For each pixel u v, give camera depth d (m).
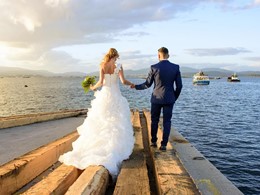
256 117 30.36
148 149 6.64
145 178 3.96
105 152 4.69
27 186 4.09
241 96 66.94
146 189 3.54
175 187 3.41
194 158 5.86
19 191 3.89
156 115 5.80
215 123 25.84
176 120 27.53
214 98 59.28
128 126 5.29
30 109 37.44
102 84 5.54
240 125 24.84
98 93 5.48
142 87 5.78
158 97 5.55
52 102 46.91
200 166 5.32
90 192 3.14
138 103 44.62
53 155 5.19
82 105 41.84
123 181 3.83
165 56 5.68
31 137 7.35
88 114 5.30
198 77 137.62
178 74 5.58
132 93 73.12
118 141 4.91
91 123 5.08
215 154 15.23
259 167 13.02
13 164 4.03
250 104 46.59
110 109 5.21
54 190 3.30
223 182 4.50
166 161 4.65
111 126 5.02
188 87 118.06
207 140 18.61
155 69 5.57
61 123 10.16
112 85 5.50
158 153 5.25
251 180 11.46
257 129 22.89
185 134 20.58
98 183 3.55
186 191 3.28
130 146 5.13
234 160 14.12
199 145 17.22
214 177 4.72
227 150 16.05
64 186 3.72
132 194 3.38
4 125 8.77
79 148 4.80
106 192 4.09
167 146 5.85
